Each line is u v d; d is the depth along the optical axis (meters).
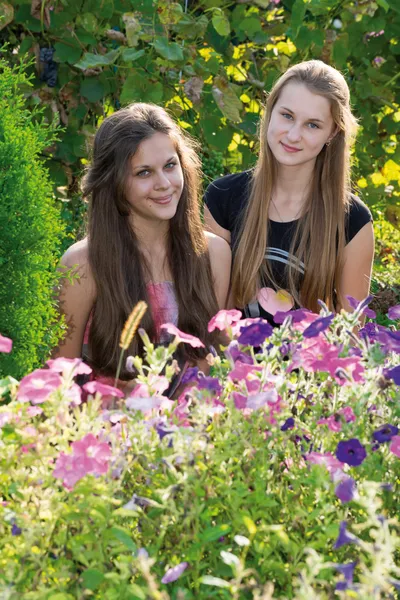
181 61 4.21
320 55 4.68
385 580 1.27
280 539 1.45
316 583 1.42
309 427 1.70
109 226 2.46
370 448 1.60
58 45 4.10
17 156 2.25
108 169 2.43
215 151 4.56
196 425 1.60
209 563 1.46
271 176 2.74
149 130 2.38
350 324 1.78
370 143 4.98
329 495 1.49
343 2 4.53
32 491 1.46
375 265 4.75
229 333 1.82
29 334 2.23
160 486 1.52
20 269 2.22
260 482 1.50
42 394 1.55
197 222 2.59
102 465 1.45
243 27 4.45
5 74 2.42
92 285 2.51
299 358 1.70
